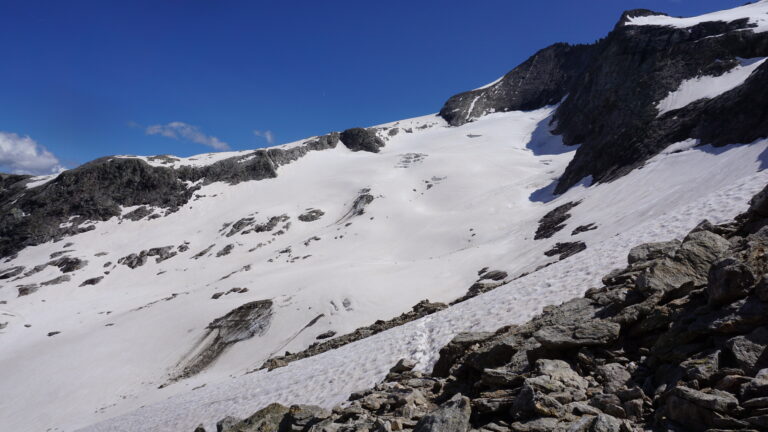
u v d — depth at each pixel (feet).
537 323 41.75
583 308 40.70
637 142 274.98
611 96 405.18
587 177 317.42
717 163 164.35
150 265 428.56
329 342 127.95
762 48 309.22
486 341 47.57
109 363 209.46
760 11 439.22
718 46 336.29
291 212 504.84
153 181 577.02
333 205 523.70
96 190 558.56
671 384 25.63
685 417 21.70
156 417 93.30
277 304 235.20
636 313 33.47
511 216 353.51
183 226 508.94
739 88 223.51
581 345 33.45
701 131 219.41
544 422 25.59
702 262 35.81
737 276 26.81
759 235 33.06
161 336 230.48
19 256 470.39
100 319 292.40
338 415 40.47
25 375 207.82
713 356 24.63
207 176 607.37
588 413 25.62
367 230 416.46
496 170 545.03
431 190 511.81
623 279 43.37
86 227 508.94
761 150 131.54
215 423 68.49
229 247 439.22
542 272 72.59
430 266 254.27
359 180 576.61
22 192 604.90
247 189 590.55
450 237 351.67
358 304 217.56
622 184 222.69
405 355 61.62
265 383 83.15
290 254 387.55
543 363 32.40
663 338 29.04
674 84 326.65
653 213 141.49
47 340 256.32
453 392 39.52
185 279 388.98
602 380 29.68
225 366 199.11
